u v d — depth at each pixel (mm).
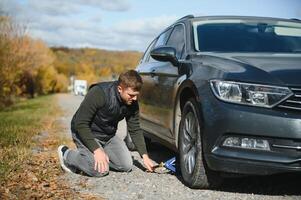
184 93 5406
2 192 4801
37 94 67625
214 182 4969
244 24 6262
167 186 5238
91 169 5605
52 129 12125
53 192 4891
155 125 6492
